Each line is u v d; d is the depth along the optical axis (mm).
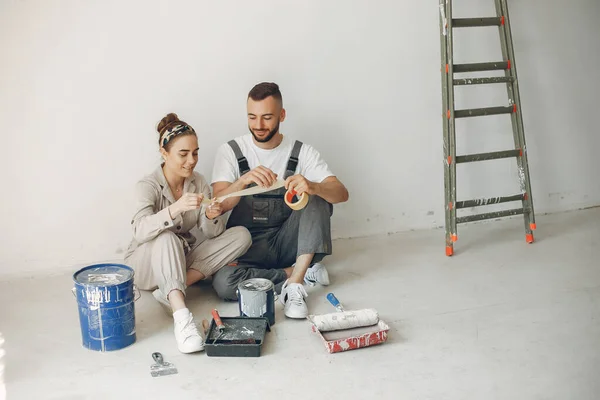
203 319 3145
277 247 3619
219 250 3367
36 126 3660
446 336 3006
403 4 4215
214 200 3160
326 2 4035
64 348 2926
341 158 4270
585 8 4719
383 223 4461
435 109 4438
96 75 3701
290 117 4105
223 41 3875
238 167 3545
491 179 4676
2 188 3674
